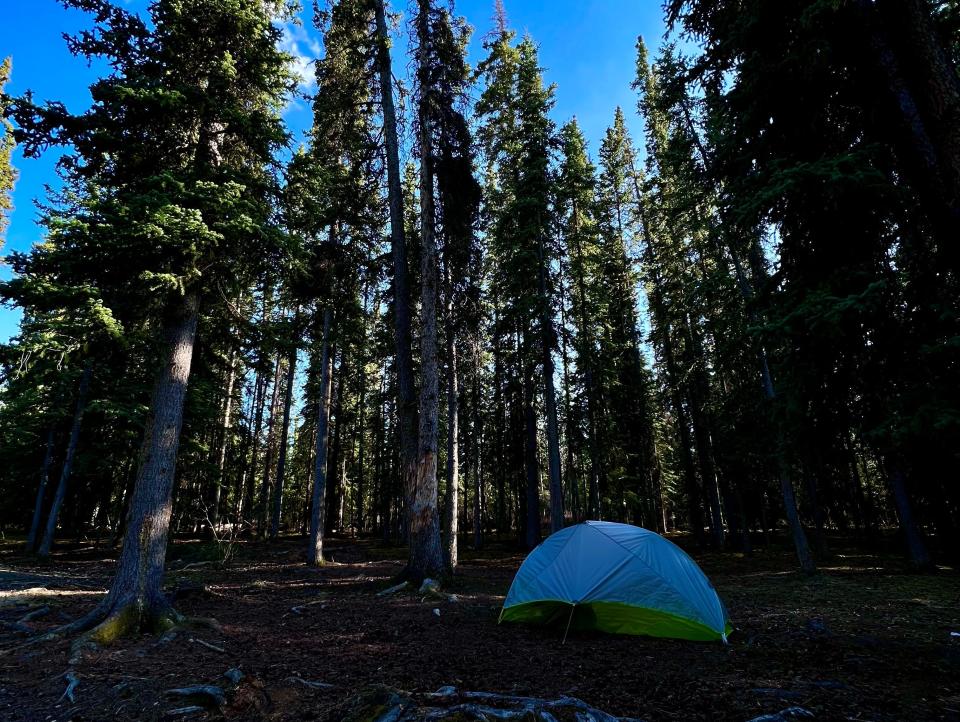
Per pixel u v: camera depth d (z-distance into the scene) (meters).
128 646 6.71
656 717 4.36
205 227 7.27
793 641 7.00
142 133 8.52
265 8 9.95
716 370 18.03
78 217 7.01
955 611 8.82
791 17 5.80
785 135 6.72
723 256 15.93
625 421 25.91
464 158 14.27
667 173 21.58
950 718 4.17
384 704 4.46
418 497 12.50
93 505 24.59
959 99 4.86
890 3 5.34
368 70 14.98
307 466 37.12
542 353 19.06
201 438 25.53
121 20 8.30
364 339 21.05
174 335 8.70
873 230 5.94
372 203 15.48
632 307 26.33
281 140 9.24
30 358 7.19
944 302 4.93
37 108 7.45
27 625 7.93
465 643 7.06
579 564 7.84
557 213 19.66
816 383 5.80
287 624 8.33
